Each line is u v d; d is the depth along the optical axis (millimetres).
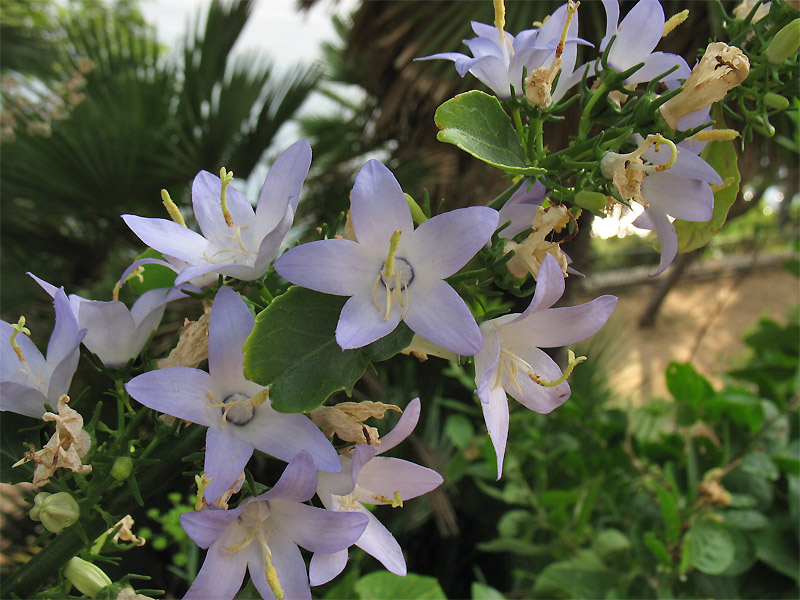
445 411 535
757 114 142
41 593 125
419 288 112
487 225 109
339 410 122
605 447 453
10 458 135
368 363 113
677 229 169
